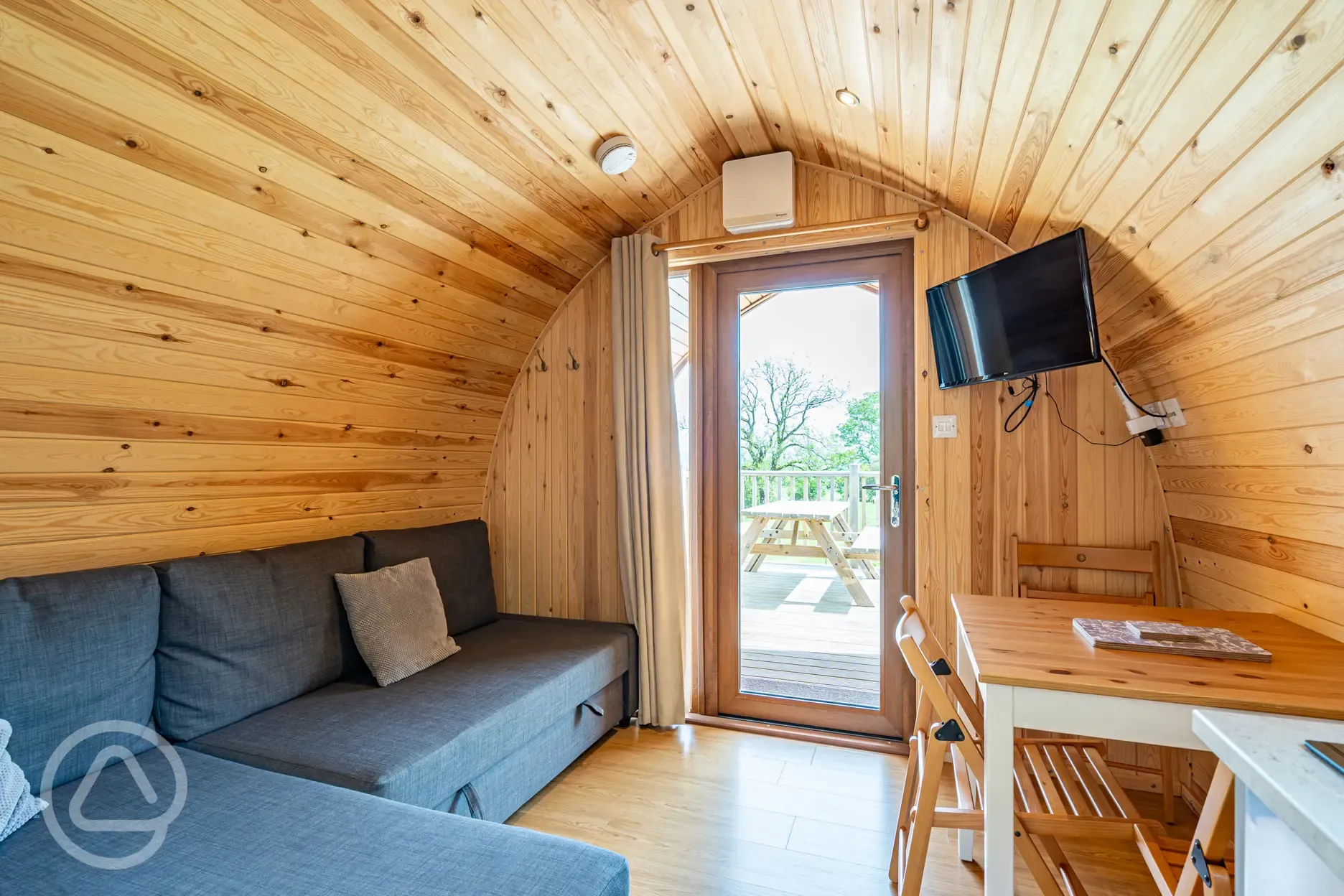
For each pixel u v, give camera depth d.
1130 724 1.29
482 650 2.57
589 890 1.18
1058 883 1.44
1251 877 0.94
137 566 1.81
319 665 2.16
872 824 2.13
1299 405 1.45
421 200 2.13
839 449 2.90
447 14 1.63
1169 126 1.30
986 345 2.33
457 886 1.17
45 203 1.38
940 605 2.61
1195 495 2.13
